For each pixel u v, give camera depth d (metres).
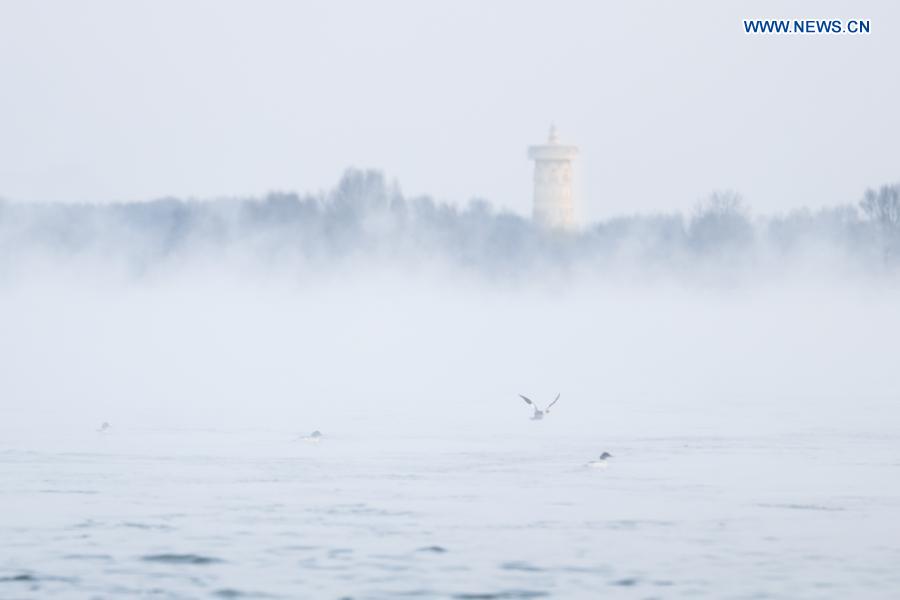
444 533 118.31
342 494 137.00
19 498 133.75
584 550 112.38
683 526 121.25
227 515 125.81
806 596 99.50
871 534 118.25
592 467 154.38
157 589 101.25
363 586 101.62
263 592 100.31
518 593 99.81
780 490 139.38
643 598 98.75
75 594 100.12
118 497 134.88
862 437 184.00
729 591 100.56
